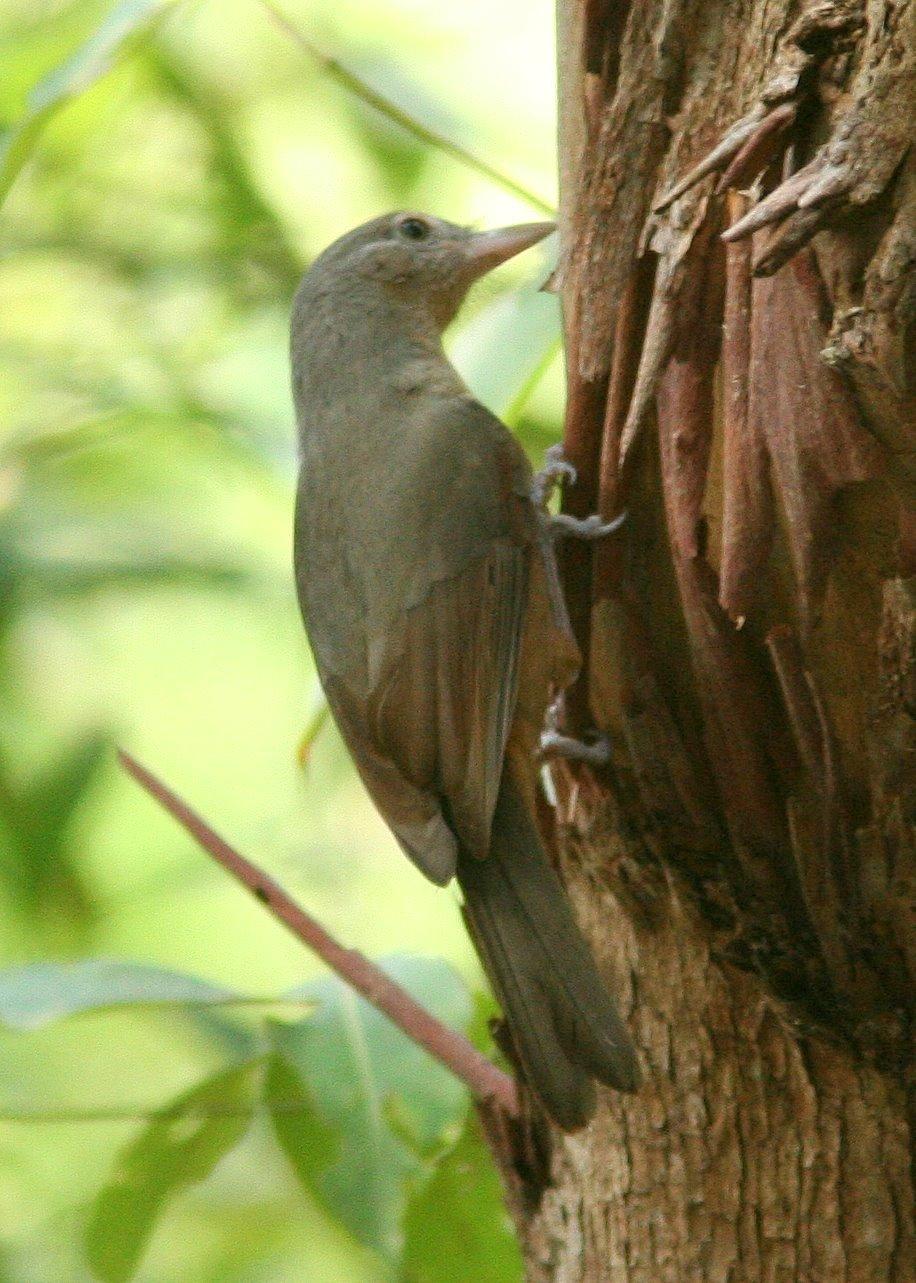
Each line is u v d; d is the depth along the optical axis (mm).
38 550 13234
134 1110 7617
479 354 8195
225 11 13625
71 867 13234
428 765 7461
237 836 14336
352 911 14070
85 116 12406
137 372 13359
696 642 5875
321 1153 7375
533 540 7820
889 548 5539
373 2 13844
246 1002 7355
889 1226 5848
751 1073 6004
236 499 14281
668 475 5902
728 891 5980
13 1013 7203
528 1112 6473
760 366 5637
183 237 13914
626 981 6316
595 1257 6227
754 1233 5969
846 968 5801
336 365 9156
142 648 15055
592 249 6219
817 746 5742
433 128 11039
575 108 6352
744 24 5934
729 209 5844
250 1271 11430
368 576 7906
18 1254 10984
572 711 6324
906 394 5227
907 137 5160
